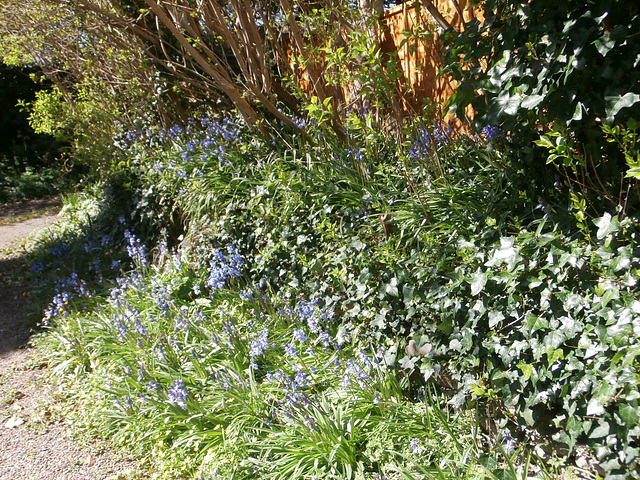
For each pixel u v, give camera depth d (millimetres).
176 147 7535
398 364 3854
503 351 3092
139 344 4922
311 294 4684
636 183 2965
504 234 3441
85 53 9164
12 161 17922
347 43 5918
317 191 5121
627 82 2916
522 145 3561
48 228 10656
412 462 3068
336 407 3650
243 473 3369
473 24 3426
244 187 5941
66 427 4301
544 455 3027
